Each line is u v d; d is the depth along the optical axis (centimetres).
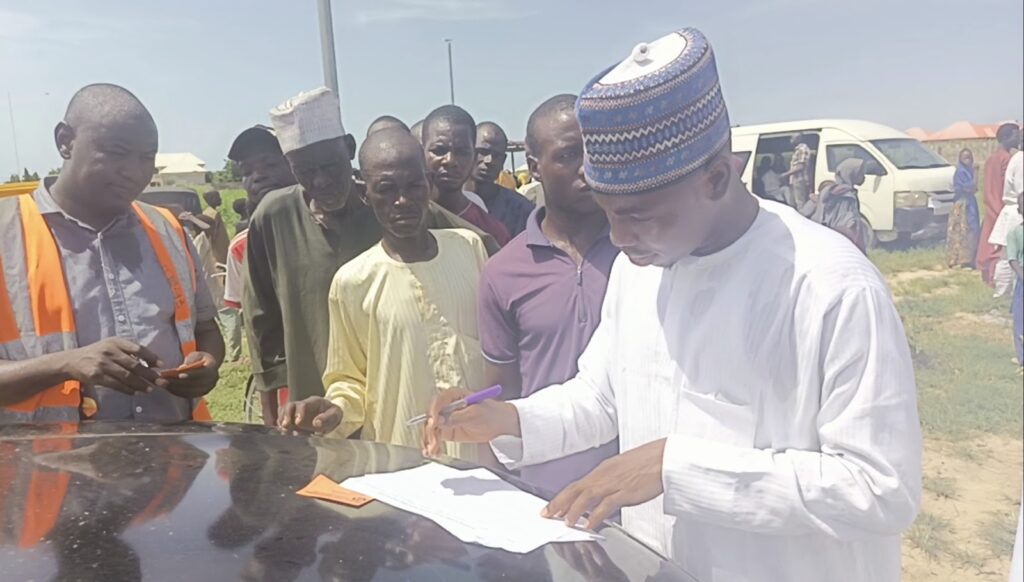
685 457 135
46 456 133
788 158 973
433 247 258
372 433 248
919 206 898
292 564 99
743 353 140
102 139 218
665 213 136
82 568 96
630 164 133
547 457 171
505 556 111
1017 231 587
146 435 147
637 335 159
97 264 228
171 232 250
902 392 129
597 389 177
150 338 232
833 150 949
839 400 131
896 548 148
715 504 133
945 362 583
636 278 164
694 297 148
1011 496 401
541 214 248
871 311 130
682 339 149
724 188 139
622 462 138
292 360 296
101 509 111
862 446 127
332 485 125
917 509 130
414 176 241
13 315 216
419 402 241
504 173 603
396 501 123
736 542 145
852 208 801
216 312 269
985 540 364
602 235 233
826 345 133
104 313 226
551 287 234
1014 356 582
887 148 946
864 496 126
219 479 124
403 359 241
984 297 723
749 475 131
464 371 246
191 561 98
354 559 102
